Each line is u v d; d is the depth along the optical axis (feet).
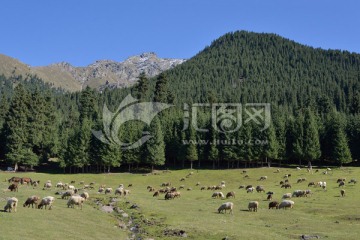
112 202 196.03
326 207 174.81
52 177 360.48
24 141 400.06
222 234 120.37
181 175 365.20
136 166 431.84
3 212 126.31
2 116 490.08
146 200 209.56
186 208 180.24
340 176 317.42
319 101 620.08
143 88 554.46
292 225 138.10
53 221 123.85
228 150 399.03
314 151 395.96
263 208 179.32
